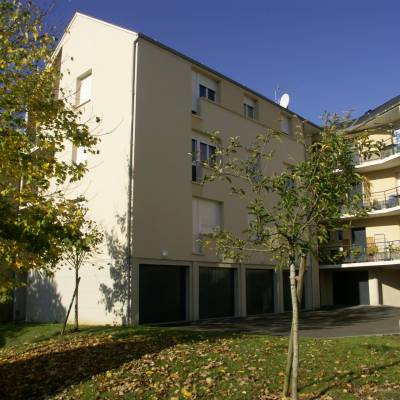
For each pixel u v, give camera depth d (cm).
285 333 1405
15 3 885
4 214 754
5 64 852
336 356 901
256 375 778
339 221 693
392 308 2445
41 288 1984
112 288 1659
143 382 780
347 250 740
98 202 1764
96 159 1806
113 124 1784
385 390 701
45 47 924
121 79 1795
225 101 2200
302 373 789
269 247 685
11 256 803
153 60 1833
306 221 667
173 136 1861
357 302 2809
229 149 747
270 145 2405
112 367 888
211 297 1959
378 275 2716
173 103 1888
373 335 1288
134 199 1661
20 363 1023
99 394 756
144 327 1455
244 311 2083
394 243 2552
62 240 781
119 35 1842
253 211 683
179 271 1833
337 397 675
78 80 2011
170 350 978
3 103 833
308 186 667
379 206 2656
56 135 980
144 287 1669
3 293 847
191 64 2022
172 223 1791
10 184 880
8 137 817
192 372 809
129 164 1691
